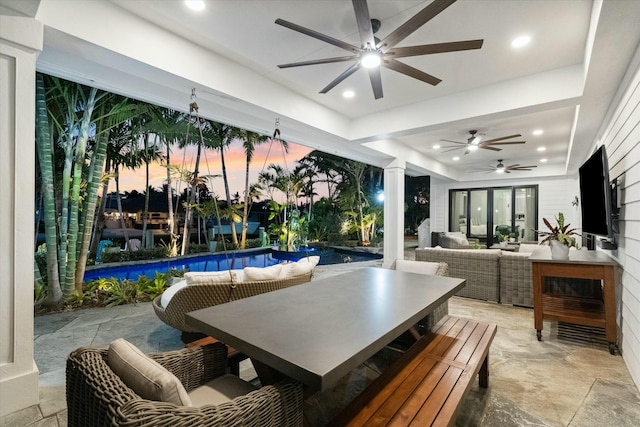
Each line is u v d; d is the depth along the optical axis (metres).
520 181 9.45
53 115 4.03
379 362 2.66
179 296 2.51
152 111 4.88
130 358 1.11
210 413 0.95
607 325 2.81
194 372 1.48
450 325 2.38
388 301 1.90
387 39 2.19
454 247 7.97
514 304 4.24
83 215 4.34
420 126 4.30
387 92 4.02
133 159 6.05
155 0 2.37
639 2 1.79
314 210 11.98
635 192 2.42
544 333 3.29
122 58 2.51
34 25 1.96
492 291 4.40
